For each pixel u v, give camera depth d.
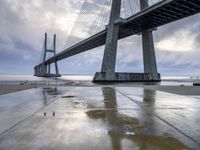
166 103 10.68
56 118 6.86
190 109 8.74
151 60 56.16
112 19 50.91
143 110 8.48
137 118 6.89
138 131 5.29
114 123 6.17
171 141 4.52
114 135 4.93
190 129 5.49
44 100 11.96
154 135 4.95
